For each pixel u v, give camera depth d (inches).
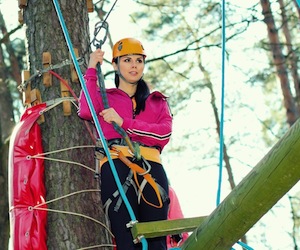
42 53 221.6
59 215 206.4
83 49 225.6
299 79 531.2
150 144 198.5
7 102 450.0
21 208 204.1
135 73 202.4
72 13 228.2
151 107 202.2
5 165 400.2
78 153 213.0
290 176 157.8
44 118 215.3
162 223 179.3
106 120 193.3
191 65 505.0
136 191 194.9
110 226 205.5
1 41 454.3
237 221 168.4
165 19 496.4
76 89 218.7
